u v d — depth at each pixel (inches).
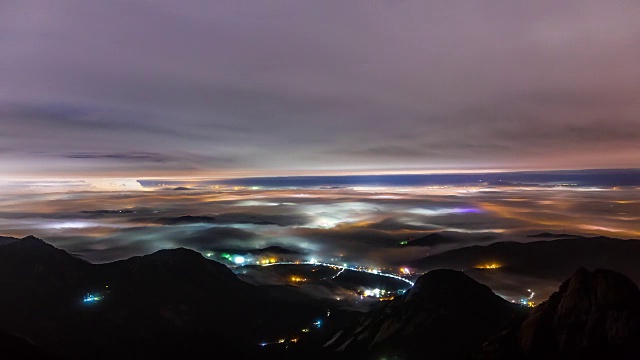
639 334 645.9
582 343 673.0
